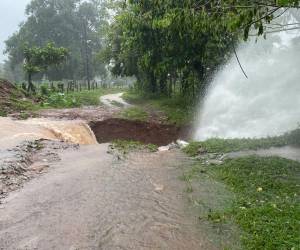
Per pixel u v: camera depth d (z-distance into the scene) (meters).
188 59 22.72
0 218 6.88
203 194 7.77
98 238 6.01
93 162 10.71
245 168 9.01
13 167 9.65
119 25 28.19
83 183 8.76
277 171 8.55
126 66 34.12
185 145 13.13
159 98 31.23
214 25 10.02
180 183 8.59
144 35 22.03
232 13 8.14
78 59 68.62
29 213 7.07
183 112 23.00
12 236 6.15
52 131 16.86
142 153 11.93
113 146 13.05
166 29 20.34
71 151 12.29
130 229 6.30
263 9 9.16
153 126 21.38
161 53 23.09
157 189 8.23
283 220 5.94
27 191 8.30
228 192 7.77
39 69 34.47
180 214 6.85
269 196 7.18
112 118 21.83
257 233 5.67
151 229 6.29
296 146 11.20
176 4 15.80
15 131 15.17
